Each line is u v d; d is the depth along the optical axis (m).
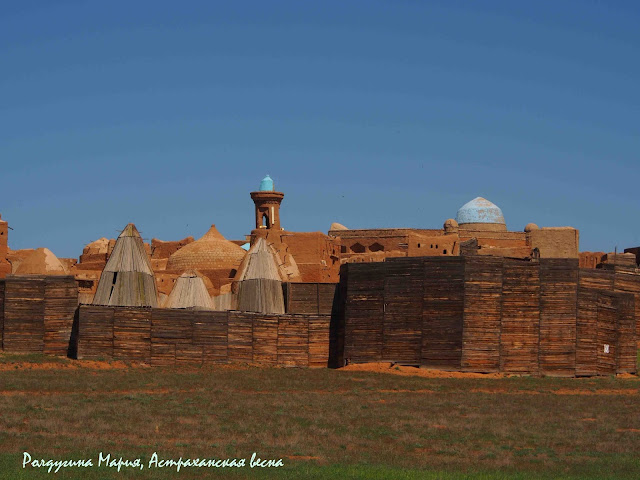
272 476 43.19
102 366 72.75
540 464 47.66
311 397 63.00
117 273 79.00
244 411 57.25
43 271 87.50
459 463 47.31
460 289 75.81
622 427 56.72
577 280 77.75
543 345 76.94
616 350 80.19
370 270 78.69
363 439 51.53
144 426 52.28
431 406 61.16
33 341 75.00
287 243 102.44
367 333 78.00
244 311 81.88
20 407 55.44
